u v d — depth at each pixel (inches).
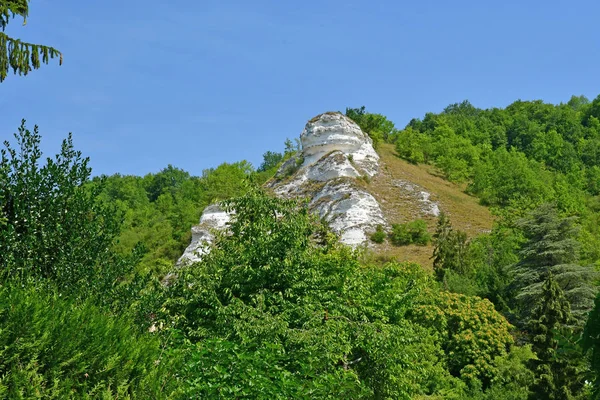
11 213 389.4
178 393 308.7
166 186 4392.2
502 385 1013.8
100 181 440.5
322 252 741.9
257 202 668.7
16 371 258.1
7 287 311.9
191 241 2364.7
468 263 1702.8
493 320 1120.2
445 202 2704.2
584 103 5954.7
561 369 843.4
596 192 3526.1
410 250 2124.8
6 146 394.9
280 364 475.2
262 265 582.2
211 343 414.3
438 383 962.1
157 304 446.0
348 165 2610.7
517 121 4933.6
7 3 430.6
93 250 401.1
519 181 3090.6
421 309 1103.6
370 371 632.4
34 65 447.2
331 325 539.2
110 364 286.4
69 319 293.3
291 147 3831.2
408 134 3558.1
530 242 1469.0
